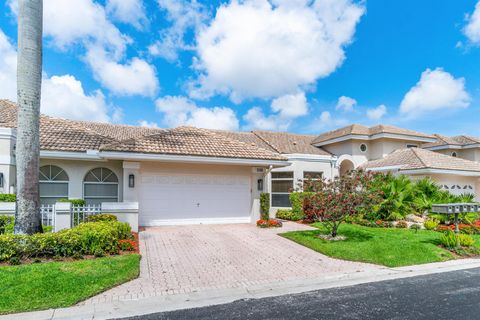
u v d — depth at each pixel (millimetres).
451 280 8344
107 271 7848
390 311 6141
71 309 5984
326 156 23500
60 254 8977
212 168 17234
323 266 9430
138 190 15547
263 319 5730
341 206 12547
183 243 12141
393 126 29250
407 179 18969
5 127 14680
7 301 6008
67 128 18094
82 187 16328
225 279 8109
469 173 21703
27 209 9430
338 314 5980
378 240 12539
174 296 6863
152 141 16016
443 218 16656
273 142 26938
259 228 15922
